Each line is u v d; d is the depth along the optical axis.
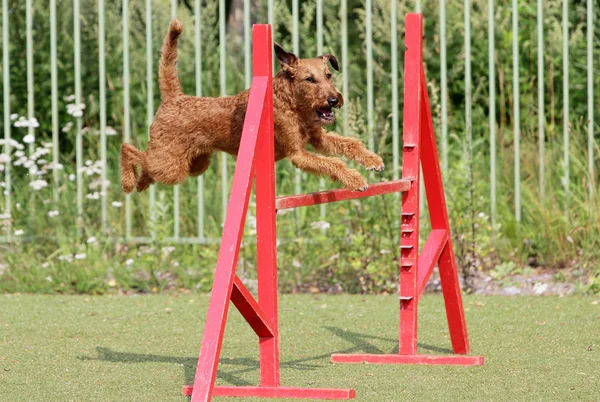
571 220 13.20
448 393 7.56
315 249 13.04
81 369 8.62
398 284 12.65
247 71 13.52
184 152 8.32
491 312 11.00
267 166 7.20
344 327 10.48
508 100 16.66
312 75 8.16
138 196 14.60
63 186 13.95
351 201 12.99
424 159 8.77
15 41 16.36
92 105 15.44
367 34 13.27
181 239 13.55
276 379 7.45
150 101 13.67
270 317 7.32
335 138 8.34
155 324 10.67
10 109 16.33
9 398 7.61
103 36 13.66
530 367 8.43
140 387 7.95
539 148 13.77
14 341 9.84
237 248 6.85
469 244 12.77
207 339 6.62
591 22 13.07
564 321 10.45
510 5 16.73
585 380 7.93
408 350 8.66
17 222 13.91
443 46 13.33
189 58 16.28
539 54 13.19
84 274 12.86
